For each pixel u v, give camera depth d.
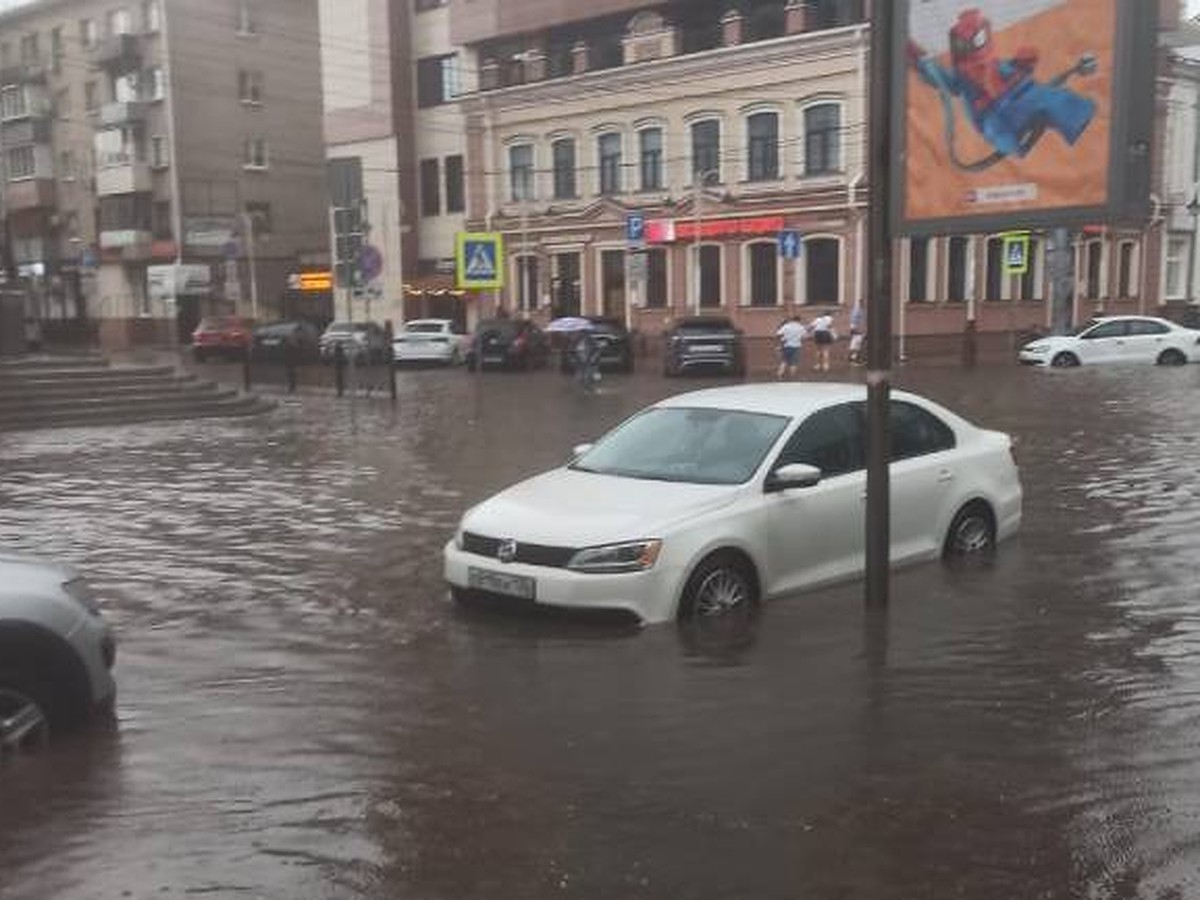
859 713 5.81
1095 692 6.07
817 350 35.09
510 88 44.56
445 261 48.84
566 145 43.62
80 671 5.48
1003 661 6.60
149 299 56.56
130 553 9.85
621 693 6.16
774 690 6.16
